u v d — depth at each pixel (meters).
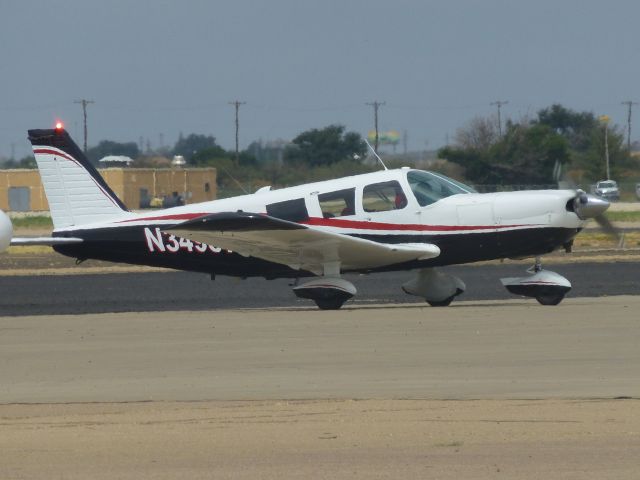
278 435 29.02
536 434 28.55
